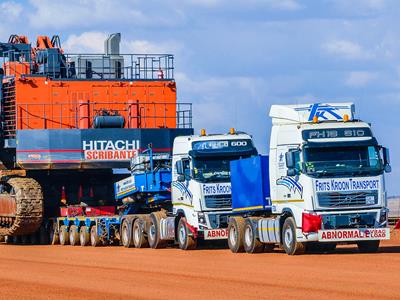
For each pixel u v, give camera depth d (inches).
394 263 1868.8
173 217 2657.5
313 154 2139.5
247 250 2354.8
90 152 3230.8
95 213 3302.2
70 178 3422.7
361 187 2138.3
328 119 2193.7
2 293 1537.9
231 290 1483.8
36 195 3265.3
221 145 2586.1
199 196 2534.5
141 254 2449.6
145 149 3262.8
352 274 1667.1
